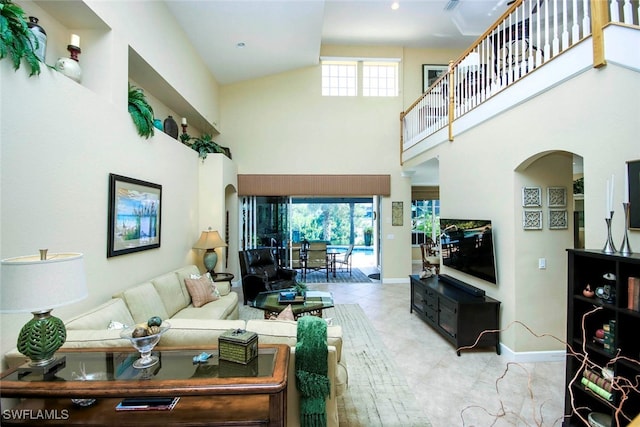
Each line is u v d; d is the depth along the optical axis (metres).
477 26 6.48
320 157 7.15
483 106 3.81
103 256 2.88
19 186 2.00
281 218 7.33
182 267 4.64
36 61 2.07
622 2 3.16
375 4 5.79
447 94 4.91
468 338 3.51
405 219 7.29
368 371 3.14
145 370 1.68
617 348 1.94
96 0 2.79
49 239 2.25
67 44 2.96
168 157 4.28
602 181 2.32
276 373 1.60
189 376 1.62
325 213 10.87
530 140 3.06
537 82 2.94
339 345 2.07
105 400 1.78
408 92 7.37
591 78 2.41
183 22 4.67
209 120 6.25
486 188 3.79
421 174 7.38
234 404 1.79
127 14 3.29
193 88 5.30
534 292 3.33
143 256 3.61
